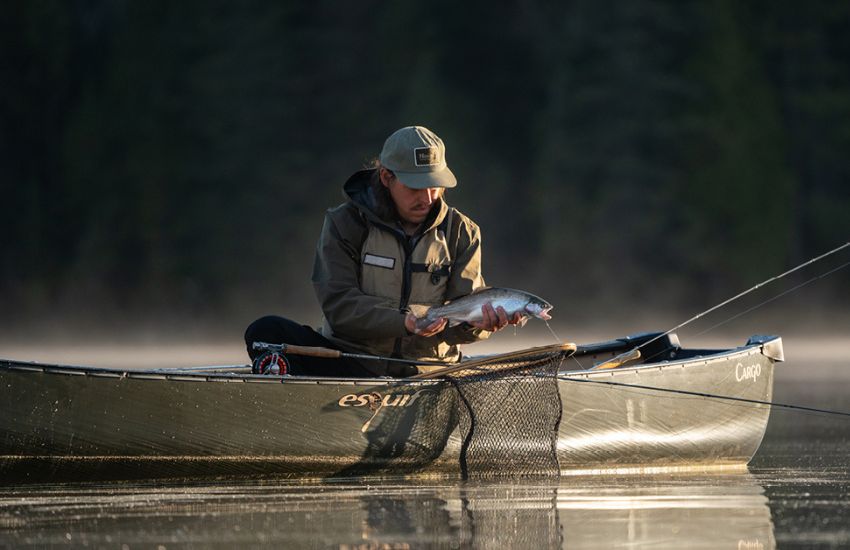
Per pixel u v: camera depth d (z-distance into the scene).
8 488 6.72
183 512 6.06
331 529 5.64
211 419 6.98
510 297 7.20
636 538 5.45
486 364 7.42
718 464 8.40
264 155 54.78
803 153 54.62
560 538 5.44
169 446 6.88
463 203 53.41
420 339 7.71
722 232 50.53
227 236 53.97
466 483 7.28
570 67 52.16
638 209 49.75
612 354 9.41
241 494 6.70
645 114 50.91
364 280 7.63
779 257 51.25
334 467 7.30
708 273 50.19
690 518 5.97
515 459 7.53
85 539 5.36
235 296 53.25
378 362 7.71
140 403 6.81
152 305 53.81
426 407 7.43
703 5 52.34
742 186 50.62
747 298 50.19
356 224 7.64
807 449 9.55
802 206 53.81
